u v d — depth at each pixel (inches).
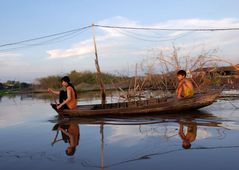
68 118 454.6
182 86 457.4
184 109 445.1
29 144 286.4
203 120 366.6
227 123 339.3
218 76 811.4
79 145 271.4
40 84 1777.8
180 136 283.9
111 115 448.5
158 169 193.8
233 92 755.4
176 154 225.1
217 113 423.5
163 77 736.3
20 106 735.7
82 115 449.7
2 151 262.4
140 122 382.6
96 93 1206.3
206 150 231.9
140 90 646.5
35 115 525.7
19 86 2041.1
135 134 305.1
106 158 225.1
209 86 791.1
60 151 253.3
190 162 204.7
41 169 207.0
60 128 367.6
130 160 216.7
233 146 239.5
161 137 283.9
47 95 1280.8
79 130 345.4
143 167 199.3
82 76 1761.8
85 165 210.4
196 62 681.6
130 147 253.9
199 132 297.1
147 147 250.2
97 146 263.7
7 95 1503.4
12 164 222.2
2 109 676.7
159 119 397.4
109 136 303.3
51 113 544.7
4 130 378.3
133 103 518.6
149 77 692.1
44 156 239.6
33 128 380.5
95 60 639.8
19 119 482.6
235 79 876.0
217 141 257.6
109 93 1082.1
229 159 207.2
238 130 298.4
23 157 239.9
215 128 312.8
